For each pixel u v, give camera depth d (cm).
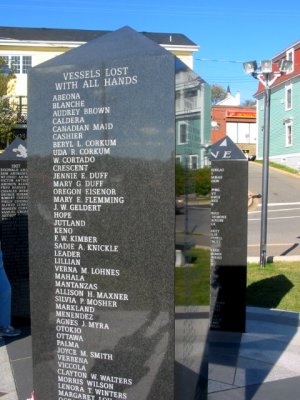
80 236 316
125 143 301
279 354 552
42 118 323
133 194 300
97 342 314
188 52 3484
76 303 319
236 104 6769
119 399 309
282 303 767
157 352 298
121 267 305
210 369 506
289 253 1283
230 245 627
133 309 303
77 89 313
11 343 577
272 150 4250
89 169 311
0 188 634
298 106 3831
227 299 627
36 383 333
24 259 650
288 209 2362
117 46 307
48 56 3369
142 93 295
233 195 625
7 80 2816
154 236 296
